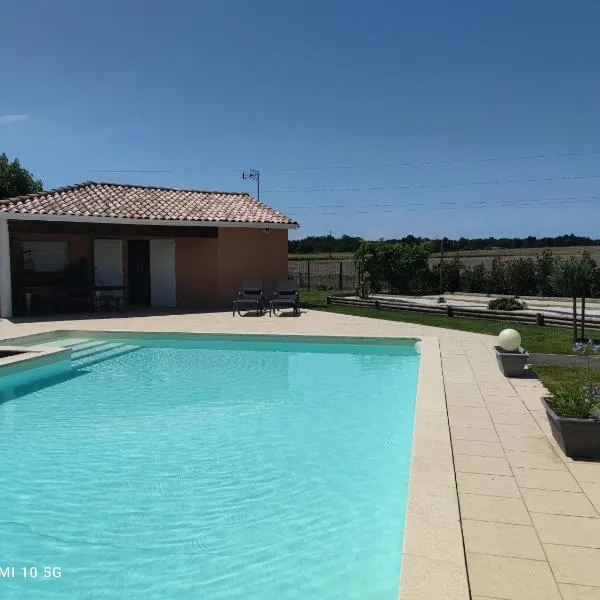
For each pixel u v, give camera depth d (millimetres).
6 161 26766
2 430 6703
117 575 3650
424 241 27125
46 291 16625
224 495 4816
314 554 3846
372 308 18078
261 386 8828
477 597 2908
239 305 18672
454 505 3891
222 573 3641
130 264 19281
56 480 5199
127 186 19469
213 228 18266
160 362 10719
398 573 3602
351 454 5793
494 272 24750
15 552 3947
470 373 8305
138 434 6516
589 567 3186
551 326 13367
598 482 4352
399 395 8234
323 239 48094
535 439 5352
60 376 9594
